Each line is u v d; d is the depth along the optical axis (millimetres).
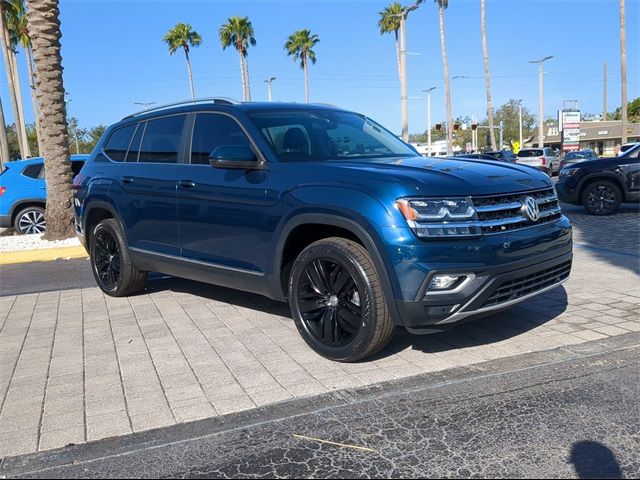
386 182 4000
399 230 3826
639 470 2854
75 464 3066
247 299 6359
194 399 3799
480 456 3018
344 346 4227
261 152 4801
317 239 4676
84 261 9406
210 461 3055
